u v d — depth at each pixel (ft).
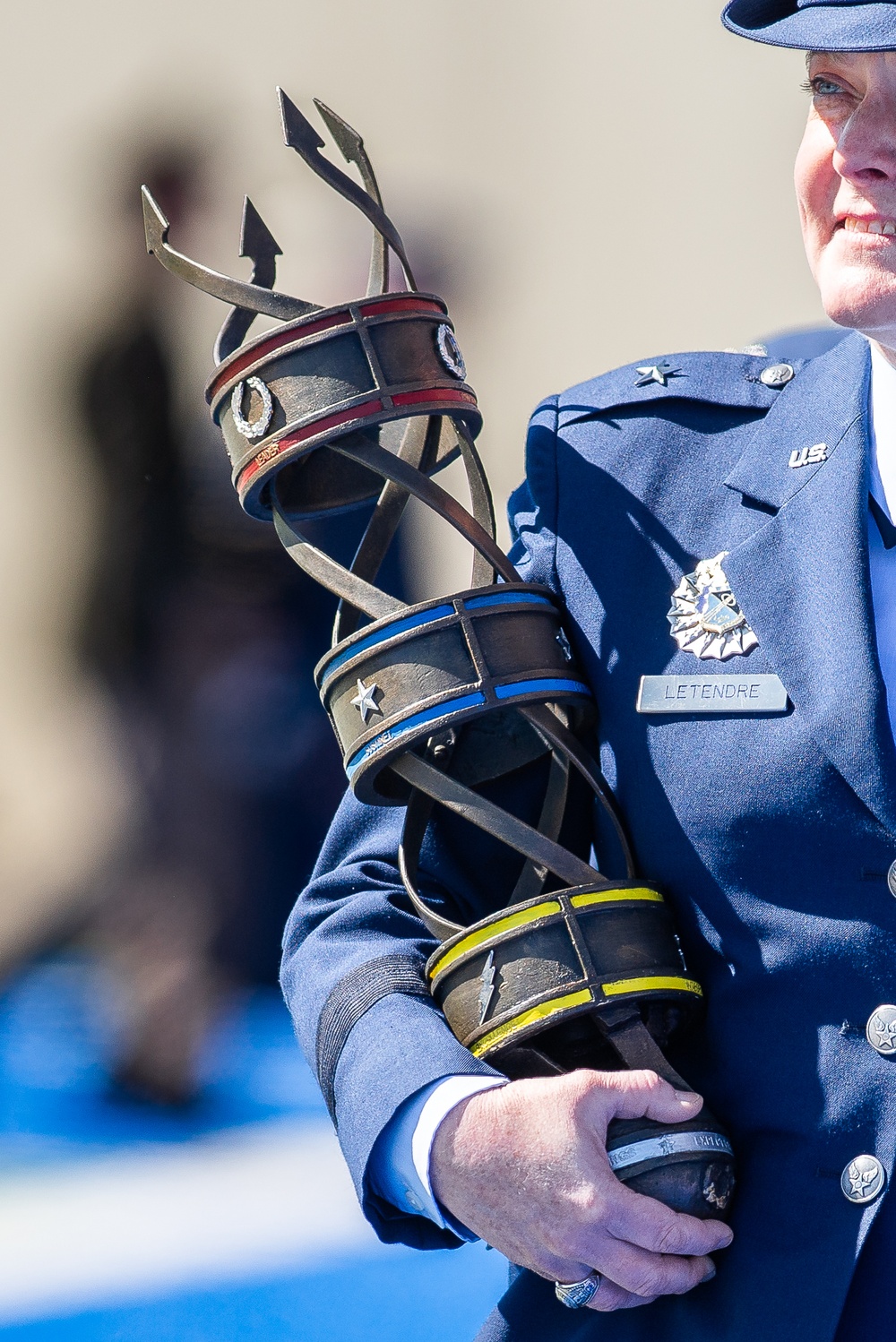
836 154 22.67
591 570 25.62
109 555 53.21
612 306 83.97
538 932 23.62
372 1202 24.11
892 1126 22.57
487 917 23.93
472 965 23.98
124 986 51.01
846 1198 22.67
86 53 78.48
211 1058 50.57
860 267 22.70
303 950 26.27
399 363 23.93
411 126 83.61
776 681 23.84
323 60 82.64
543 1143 22.70
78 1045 53.26
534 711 24.22
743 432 25.86
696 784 24.04
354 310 23.86
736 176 83.20
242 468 24.58
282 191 62.75
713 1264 23.48
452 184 83.71
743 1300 22.94
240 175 63.16
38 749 64.03
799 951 23.24
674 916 24.48
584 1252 22.63
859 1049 22.95
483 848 26.05
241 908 51.57
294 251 56.85
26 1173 43.98
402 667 23.88
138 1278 38.19
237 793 51.98
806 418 25.26
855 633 23.34
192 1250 39.32
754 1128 23.57
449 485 73.56
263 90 81.41
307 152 24.20
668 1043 24.67
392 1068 23.71
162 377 54.24
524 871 25.25
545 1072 23.85
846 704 22.99
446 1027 24.21
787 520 24.48
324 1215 41.65
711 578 24.71
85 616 53.93
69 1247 39.27
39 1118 48.21
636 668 24.86
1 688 65.57
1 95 77.56
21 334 71.41
